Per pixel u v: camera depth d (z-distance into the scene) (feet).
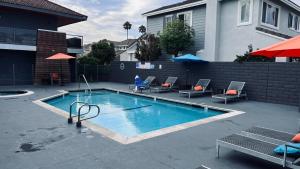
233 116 28.78
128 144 18.20
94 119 32.68
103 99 48.93
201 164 14.94
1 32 57.36
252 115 29.43
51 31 64.44
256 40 52.54
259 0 52.21
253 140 15.79
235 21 56.49
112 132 21.06
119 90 55.01
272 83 39.40
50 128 22.17
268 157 13.32
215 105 36.65
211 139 19.74
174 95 47.60
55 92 48.83
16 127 22.45
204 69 49.65
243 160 15.58
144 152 16.71
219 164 14.97
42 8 63.05
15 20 63.72
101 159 15.43
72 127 22.52
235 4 56.29
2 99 38.75
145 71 63.82
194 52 65.31
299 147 12.10
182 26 62.69
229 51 58.13
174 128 22.86
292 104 37.06
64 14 67.26
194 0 70.18
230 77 45.34
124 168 14.23
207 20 60.23
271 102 39.60
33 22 66.64
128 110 38.88
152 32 78.23
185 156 16.14
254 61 43.29
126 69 70.49
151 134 20.80
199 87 46.09
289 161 12.56
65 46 67.15
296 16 72.84
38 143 18.21
